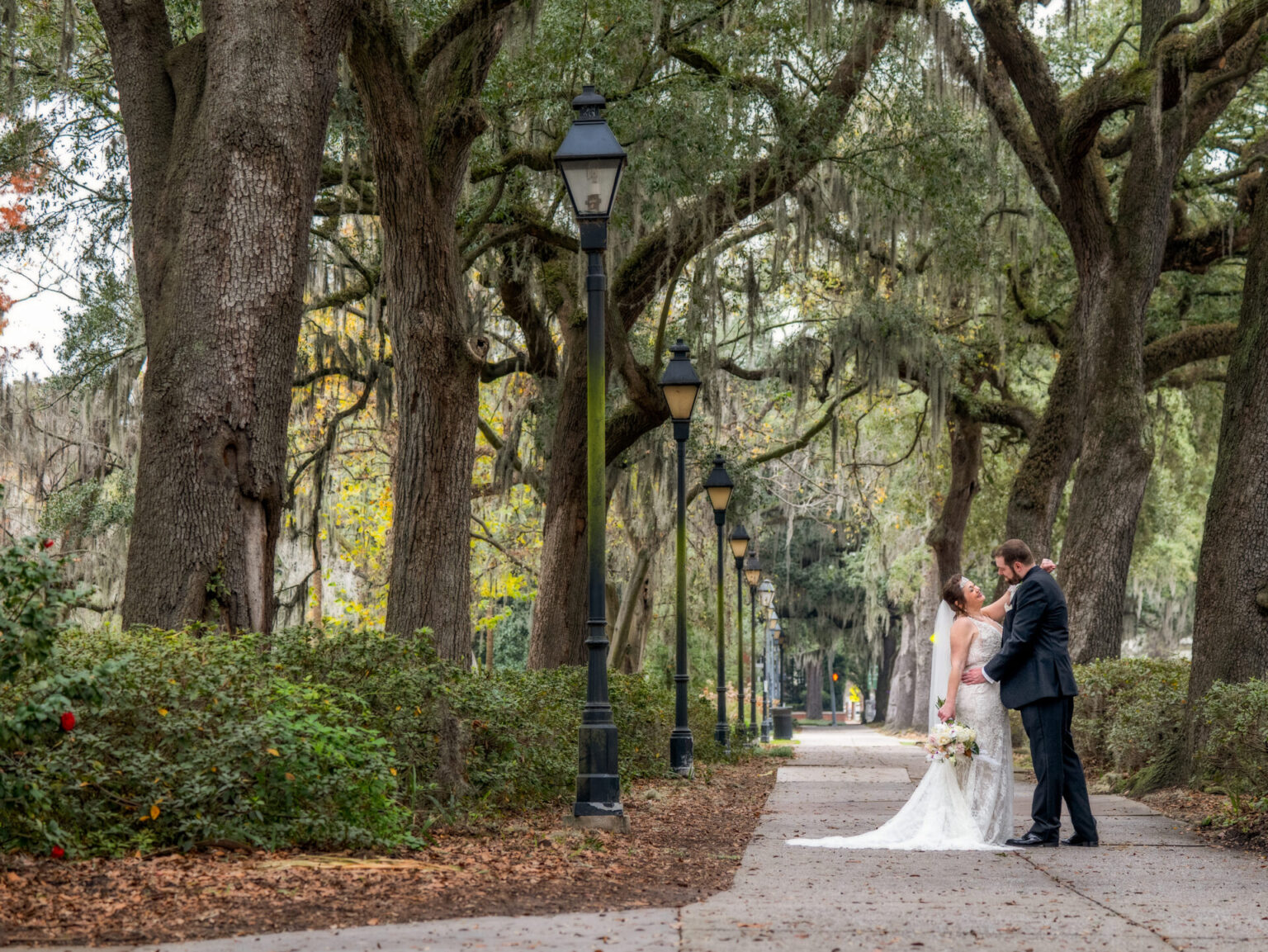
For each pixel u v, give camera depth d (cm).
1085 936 521
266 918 547
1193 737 1223
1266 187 1242
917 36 1816
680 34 1727
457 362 1407
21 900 554
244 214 1019
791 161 1767
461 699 949
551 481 1998
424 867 684
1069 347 2158
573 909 595
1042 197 2162
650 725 1578
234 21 1048
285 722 723
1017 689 890
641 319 2756
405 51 1395
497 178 1789
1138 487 2017
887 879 705
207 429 986
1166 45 1823
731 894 646
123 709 711
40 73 1811
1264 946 501
